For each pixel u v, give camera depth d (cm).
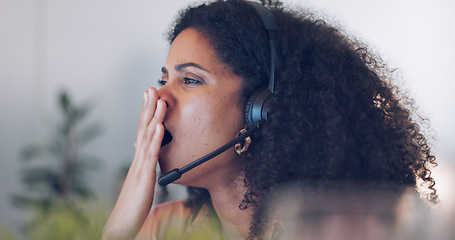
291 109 74
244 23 78
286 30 80
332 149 69
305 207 51
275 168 73
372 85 78
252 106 76
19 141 312
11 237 35
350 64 79
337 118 71
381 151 71
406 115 82
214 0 85
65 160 265
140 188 78
